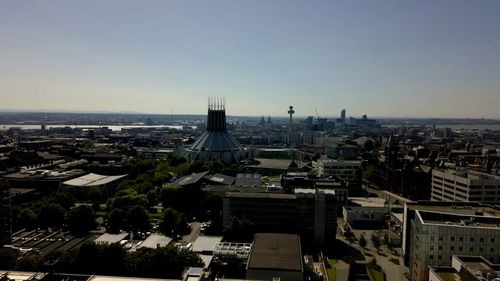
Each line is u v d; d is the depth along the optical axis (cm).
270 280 19025
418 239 19600
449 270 16700
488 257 18562
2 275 15912
